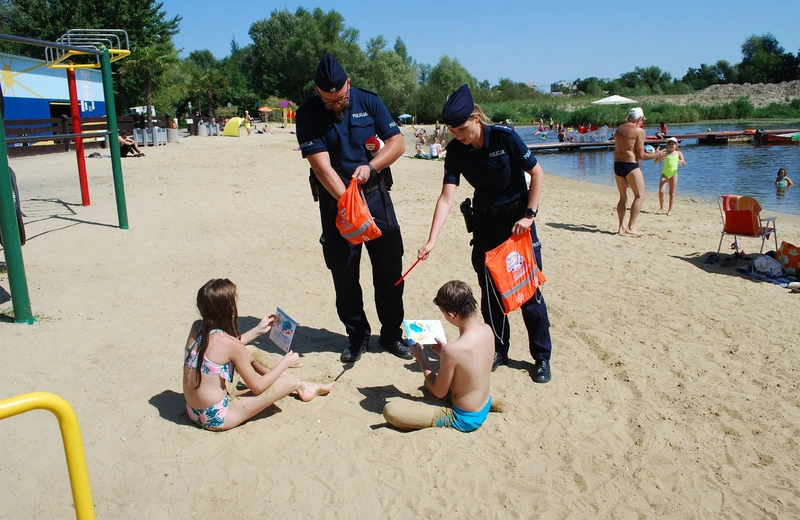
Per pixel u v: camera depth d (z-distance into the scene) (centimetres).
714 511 337
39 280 691
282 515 321
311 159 466
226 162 2184
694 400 454
